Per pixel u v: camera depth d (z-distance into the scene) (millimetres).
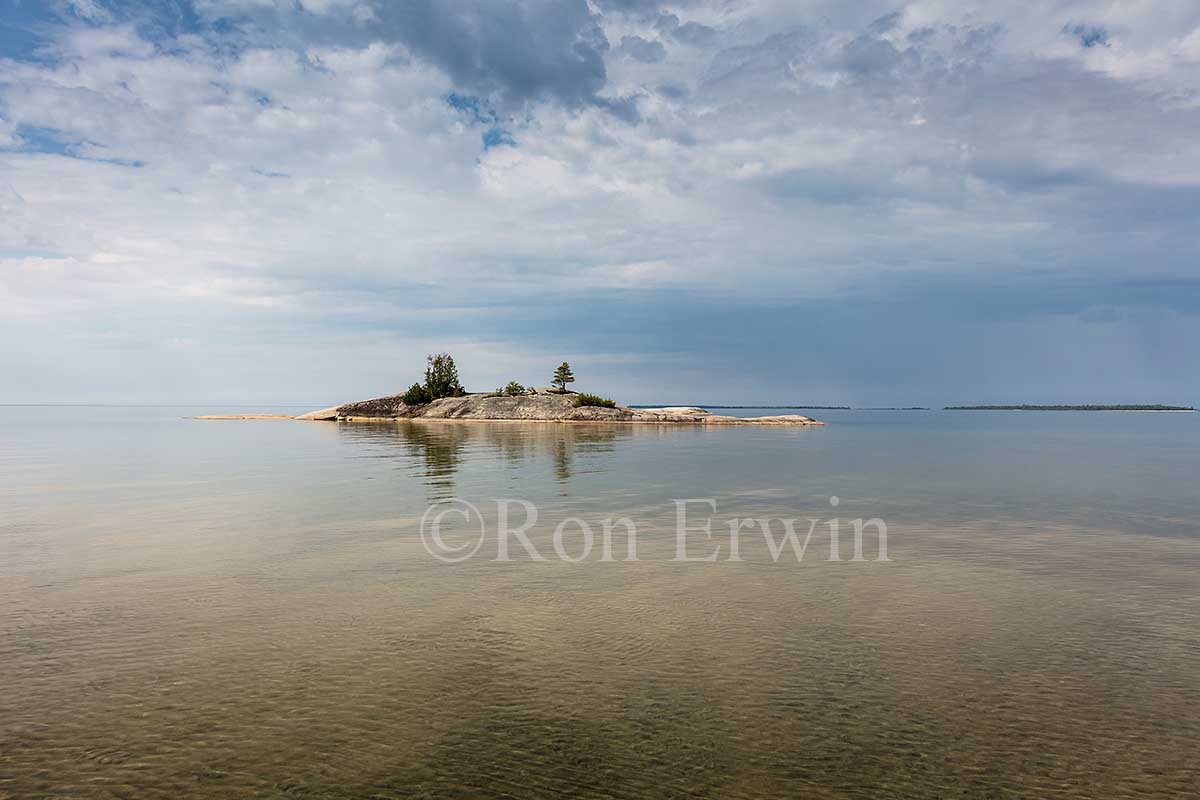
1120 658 4344
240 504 10555
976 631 4844
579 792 2826
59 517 9281
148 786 2861
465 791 2826
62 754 3105
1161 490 13336
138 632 4680
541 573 6453
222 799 2764
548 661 4230
